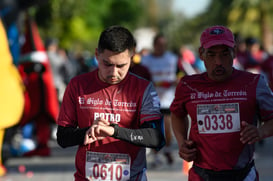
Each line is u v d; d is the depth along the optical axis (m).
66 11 33.47
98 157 7.02
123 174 7.01
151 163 16.28
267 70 19.72
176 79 16.12
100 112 7.01
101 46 6.77
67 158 17.36
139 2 74.19
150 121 6.97
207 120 7.16
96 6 54.62
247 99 7.07
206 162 7.16
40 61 16.94
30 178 13.94
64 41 43.31
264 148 19.23
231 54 6.99
